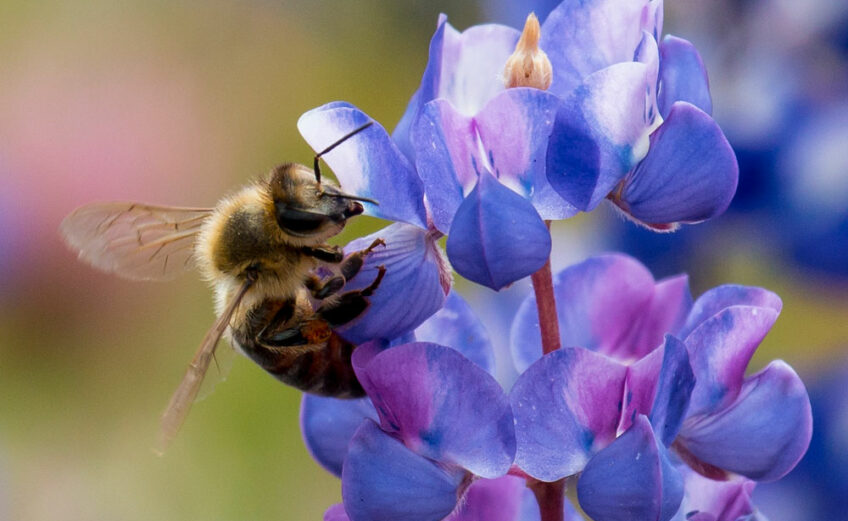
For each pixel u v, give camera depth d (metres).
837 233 0.19
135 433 0.26
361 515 0.15
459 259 0.15
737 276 0.20
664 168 0.15
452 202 0.15
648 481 0.14
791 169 0.19
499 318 0.19
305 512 0.23
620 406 0.15
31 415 0.26
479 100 0.15
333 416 0.16
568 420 0.15
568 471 0.15
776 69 0.19
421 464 0.15
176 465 0.24
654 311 0.16
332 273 0.15
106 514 0.25
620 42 0.15
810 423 0.15
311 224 0.16
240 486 0.24
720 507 0.16
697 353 0.15
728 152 0.15
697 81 0.15
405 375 0.15
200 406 0.24
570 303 0.16
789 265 0.19
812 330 0.20
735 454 0.15
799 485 0.19
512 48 0.15
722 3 0.19
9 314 0.26
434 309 0.15
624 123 0.15
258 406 0.24
